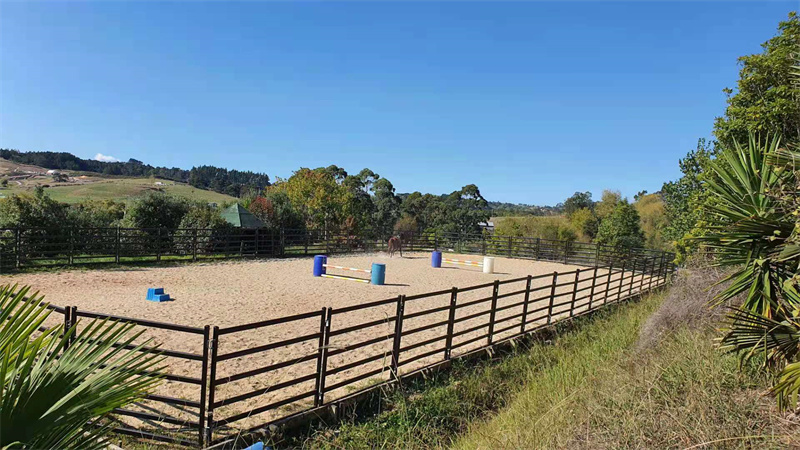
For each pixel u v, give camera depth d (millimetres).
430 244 30250
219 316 9242
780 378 3678
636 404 4160
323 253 24562
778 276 4188
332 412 5066
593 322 10281
